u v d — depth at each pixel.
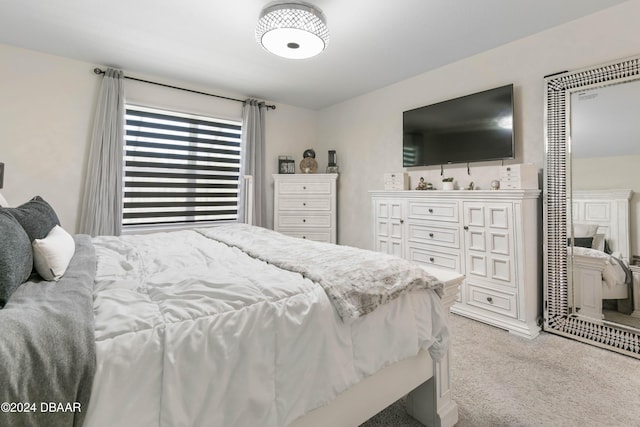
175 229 3.54
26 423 0.56
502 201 2.40
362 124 3.99
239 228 2.57
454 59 2.95
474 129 2.80
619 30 2.08
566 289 2.29
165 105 3.41
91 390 0.64
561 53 2.34
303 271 1.19
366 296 1.08
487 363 1.89
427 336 1.24
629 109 2.04
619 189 2.09
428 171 3.28
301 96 4.03
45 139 2.82
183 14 2.21
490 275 2.48
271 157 4.24
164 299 0.92
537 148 2.48
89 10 2.17
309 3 2.06
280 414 0.86
